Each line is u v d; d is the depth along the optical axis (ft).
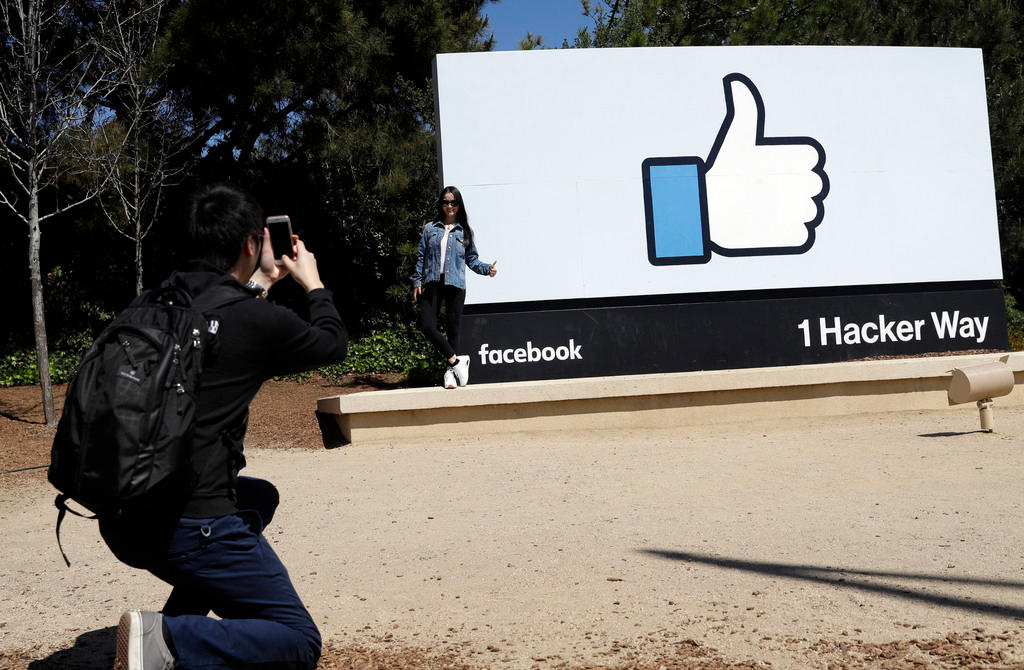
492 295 33.71
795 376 30.73
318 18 52.06
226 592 7.80
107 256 61.93
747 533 16.02
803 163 35.63
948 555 13.97
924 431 26.94
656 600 12.45
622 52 34.73
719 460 23.75
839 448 24.77
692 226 34.83
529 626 11.67
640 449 26.02
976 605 11.58
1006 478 19.89
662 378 30.17
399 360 51.06
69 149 45.39
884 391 31.58
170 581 7.91
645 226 34.58
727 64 35.35
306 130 57.72
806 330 35.29
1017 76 71.51
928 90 36.81
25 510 21.17
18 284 60.18
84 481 6.87
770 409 31.01
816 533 15.78
